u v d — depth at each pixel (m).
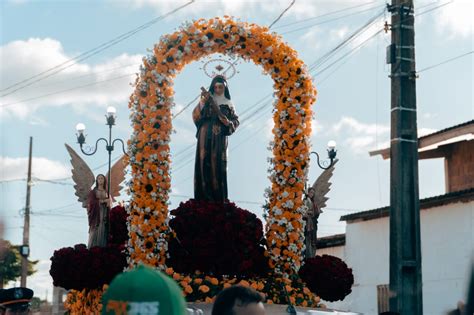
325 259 13.59
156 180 13.20
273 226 13.80
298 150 14.01
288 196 13.84
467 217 19.55
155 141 13.36
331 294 13.45
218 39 14.02
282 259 13.60
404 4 12.78
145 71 13.71
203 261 12.84
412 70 12.67
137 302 3.52
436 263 20.39
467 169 22.23
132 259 12.80
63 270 12.69
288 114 14.12
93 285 12.79
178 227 13.03
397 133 12.52
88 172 14.73
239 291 4.52
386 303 22.28
